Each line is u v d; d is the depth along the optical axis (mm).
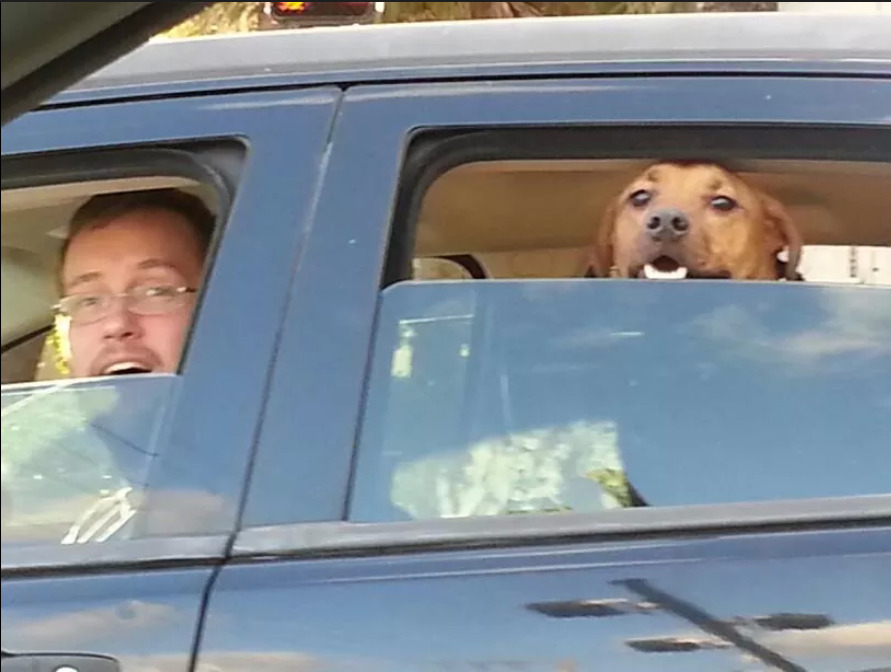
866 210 1945
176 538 1632
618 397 1737
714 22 1904
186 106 1860
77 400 1762
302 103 1843
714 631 1521
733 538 1591
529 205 1934
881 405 1703
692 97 1807
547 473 1691
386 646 1538
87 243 1948
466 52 1874
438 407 1715
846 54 1826
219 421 1682
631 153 1816
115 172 1862
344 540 1606
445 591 1565
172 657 1559
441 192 1861
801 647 1509
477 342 1769
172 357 1828
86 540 1669
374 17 2160
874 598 1525
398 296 1748
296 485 1638
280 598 1573
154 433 1704
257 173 1807
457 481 1676
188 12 1204
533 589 1559
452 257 1948
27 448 1765
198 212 1888
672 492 1666
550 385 1750
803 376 1732
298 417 1669
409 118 1820
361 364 1697
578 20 1926
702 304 1785
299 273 1746
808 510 1614
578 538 1608
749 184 1964
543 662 1519
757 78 1813
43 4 1021
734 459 1685
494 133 1815
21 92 1109
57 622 1598
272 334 1716
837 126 1780
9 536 1700
